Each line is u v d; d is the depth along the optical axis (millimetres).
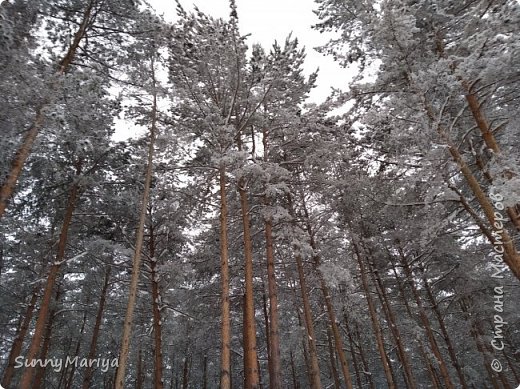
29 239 13180
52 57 8289
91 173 12992
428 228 9789
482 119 8688
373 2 9695
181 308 15789
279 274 19422
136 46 11172
